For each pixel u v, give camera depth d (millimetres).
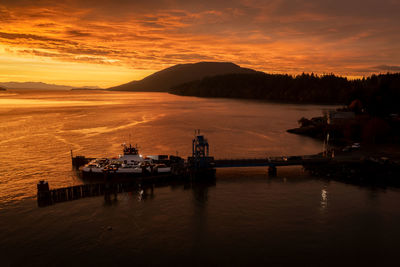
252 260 35781
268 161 71062
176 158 75875
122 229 43406
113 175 65875
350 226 43844
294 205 51469
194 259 36031
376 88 154375
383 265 34906
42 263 35375
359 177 65188
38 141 107438
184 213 48875
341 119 129625
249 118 185750
